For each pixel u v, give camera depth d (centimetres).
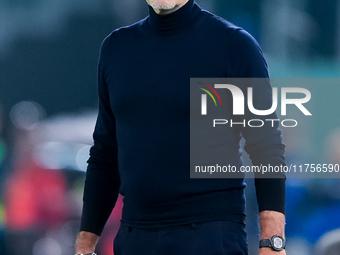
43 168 2770
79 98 7600
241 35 1002
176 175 976
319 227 2606
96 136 1133
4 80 7650
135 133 1009
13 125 3009
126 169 1016
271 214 952
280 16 5553
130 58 1045
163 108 994
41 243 2708
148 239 984
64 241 2702
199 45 1007
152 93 1005
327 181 2648
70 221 2727
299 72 4047
